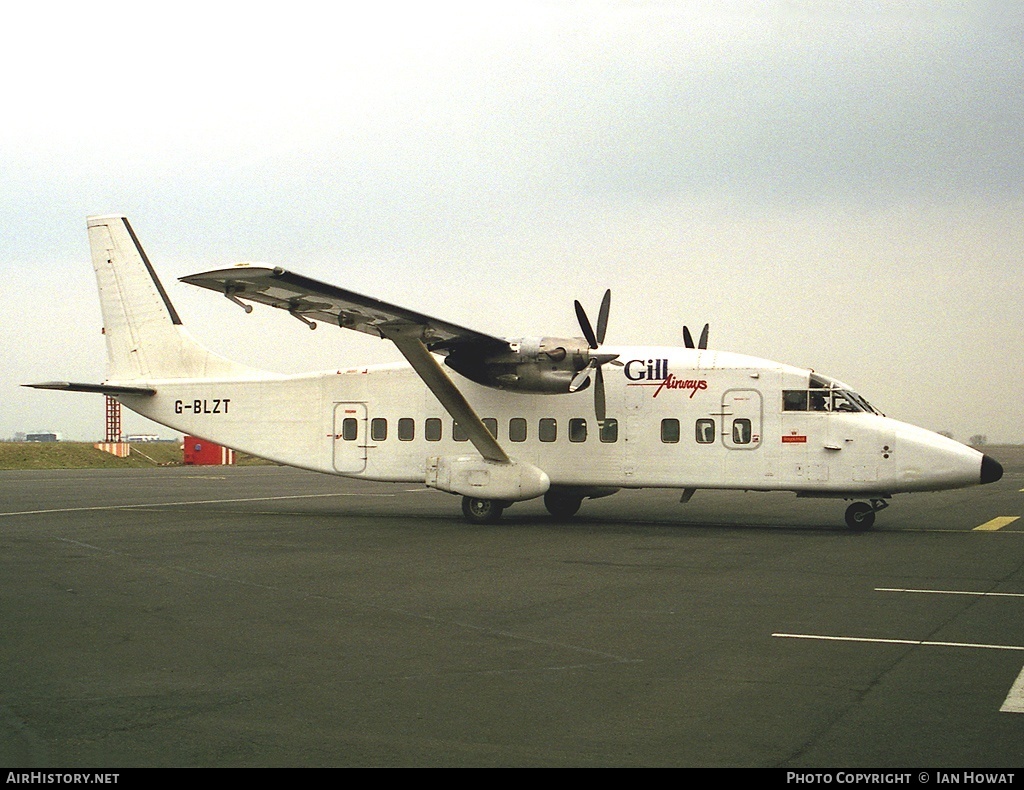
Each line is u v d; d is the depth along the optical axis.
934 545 15.62
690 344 21.27
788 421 18.25
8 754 5.45
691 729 5.88
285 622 9.12
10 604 10.02
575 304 18.53
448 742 5.66
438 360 21.19
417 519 20.36
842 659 7.65
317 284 15.17
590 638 8.43
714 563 13.34
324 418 21.45
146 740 5.70
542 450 19.77
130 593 10.71
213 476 43.38
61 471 49.97
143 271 23.19
